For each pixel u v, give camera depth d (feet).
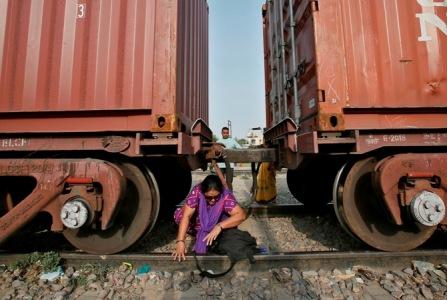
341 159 11.95
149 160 12.17
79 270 10.12
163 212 18.65
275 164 15.46
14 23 10.57
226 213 11.11
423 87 10.54
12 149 10.80
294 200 25.53
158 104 10.03
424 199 9.12
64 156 11.35
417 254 10.38
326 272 10.09
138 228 10.96
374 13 10.62
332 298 8.52
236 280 9.55
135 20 10.30
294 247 13.04
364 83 10.37
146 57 10.18
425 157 9.68
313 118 11.12
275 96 19.62
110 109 10.12
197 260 10.12
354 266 10.30
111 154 11.28
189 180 20.08
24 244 12.95
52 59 10.43
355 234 11.00
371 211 11.11
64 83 10.34
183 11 12.50
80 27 10.46
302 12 12.76
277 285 9.31
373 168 10.75
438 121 10.64
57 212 9.80
